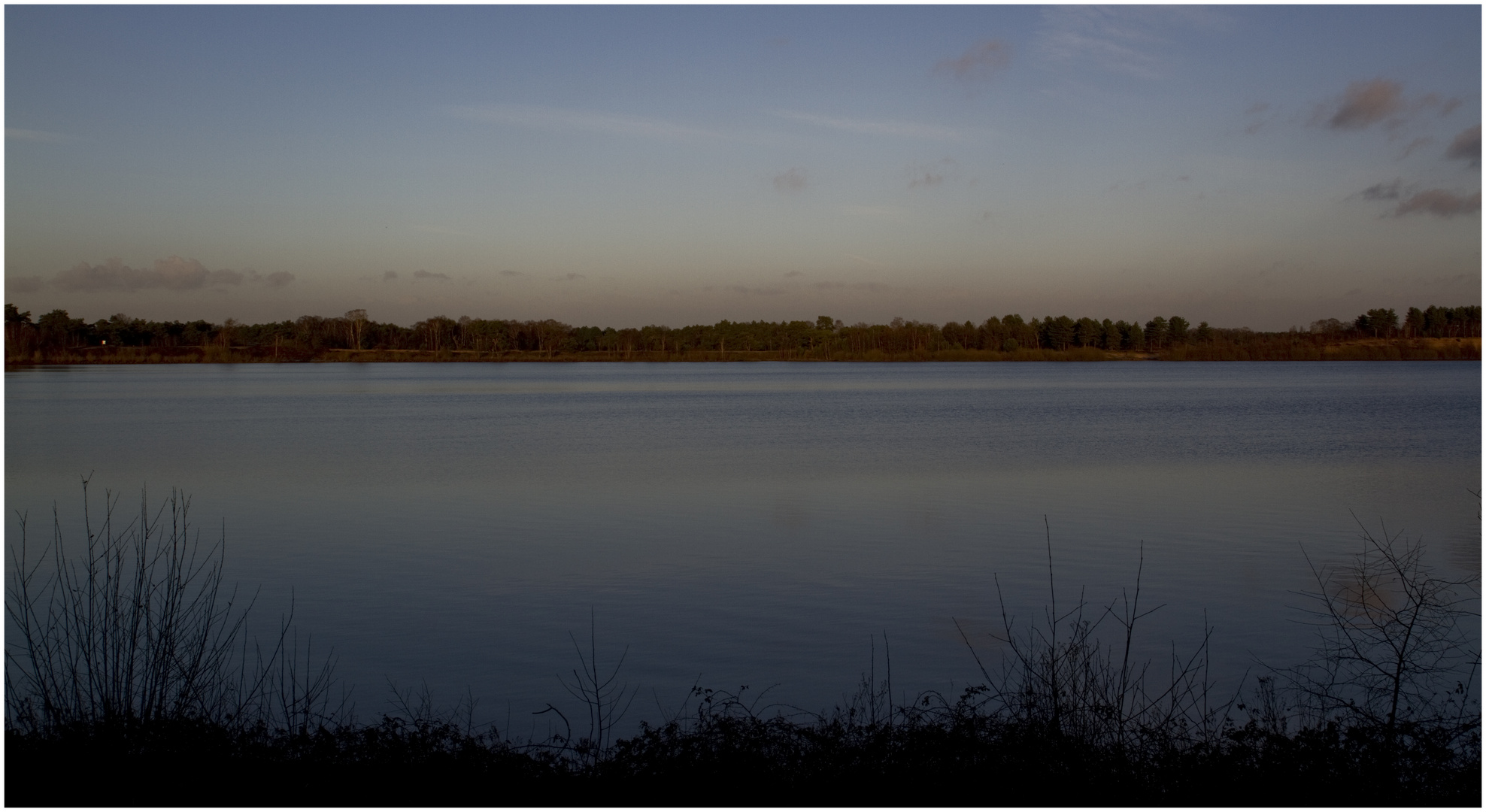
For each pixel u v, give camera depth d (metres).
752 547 17.44
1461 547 17.23
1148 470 29.11
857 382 109.81
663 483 26.36
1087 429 44.88
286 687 9.77
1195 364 196.88
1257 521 20.19
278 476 28.17
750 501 23.20
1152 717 7.81
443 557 16.59
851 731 7.09
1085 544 17.69
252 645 11.23
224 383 100.06
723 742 6.81
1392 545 17.45
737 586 14.42
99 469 29.89
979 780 6.17
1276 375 127.94
